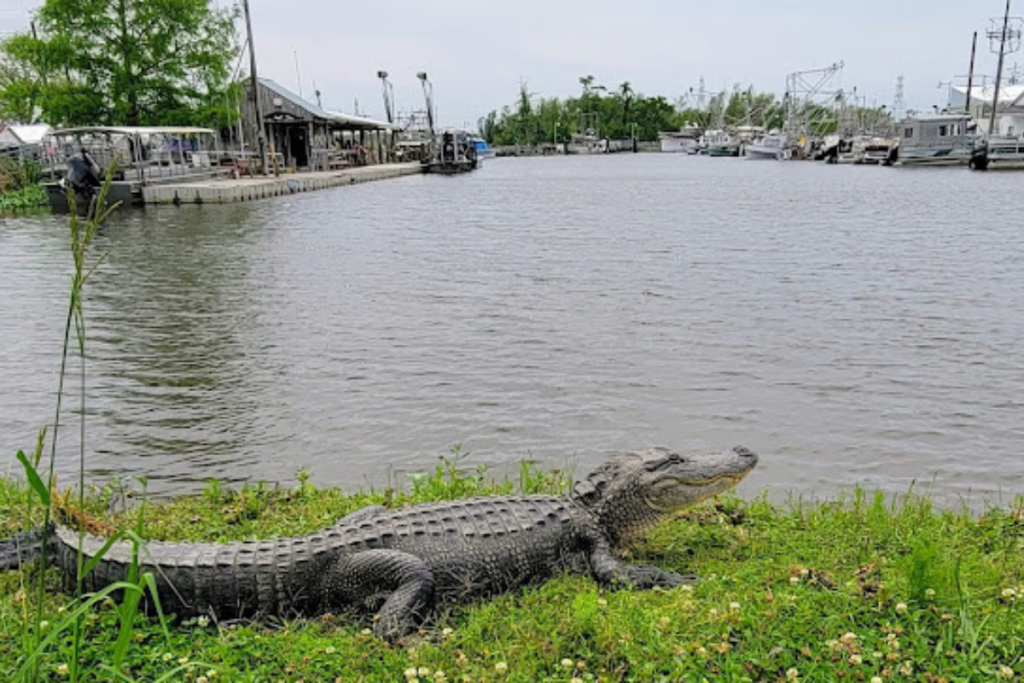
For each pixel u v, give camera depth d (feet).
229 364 35.65
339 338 39.86
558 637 13.07
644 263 61.36
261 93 188.85
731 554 16.94
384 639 13.66
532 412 29.07
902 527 17.61
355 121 215.51
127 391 32.09
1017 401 29.60
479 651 13.03
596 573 15.89
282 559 14.64
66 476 23.89
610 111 466.70
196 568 14.29
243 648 13.06
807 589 14.07
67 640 12.89
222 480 23.62
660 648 12.53
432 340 39.19
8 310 47.96
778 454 25.20
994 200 111.86
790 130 305.12
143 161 130.11
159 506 20.44
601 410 29.19
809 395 30.50
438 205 118.01
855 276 54.24
